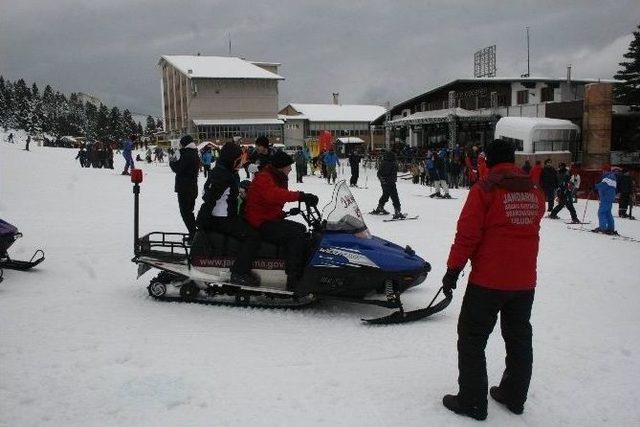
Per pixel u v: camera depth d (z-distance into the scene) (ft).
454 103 133.90
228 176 20.01
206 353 15.65
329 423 12.00
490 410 12.95
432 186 83.56
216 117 216.33
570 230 43.91
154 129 489.67
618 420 12.57
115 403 12.60
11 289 21.59
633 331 18.35
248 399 12.94
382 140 281.54
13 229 23.34
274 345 16.47
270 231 19.71
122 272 24.79
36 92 504.84
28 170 82.33
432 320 19.22
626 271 27.63
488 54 149.07
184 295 20.57
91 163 103.91
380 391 13.61
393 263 19.06
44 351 15.51
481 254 12.37
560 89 127.03
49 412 12.18
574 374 14.89
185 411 12.34
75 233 33.58
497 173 12.34
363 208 52.31
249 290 20.02
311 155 107.04
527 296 12.54
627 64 106.83
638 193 74.90
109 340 16.44
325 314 19.76
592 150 98.73
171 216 41.60
